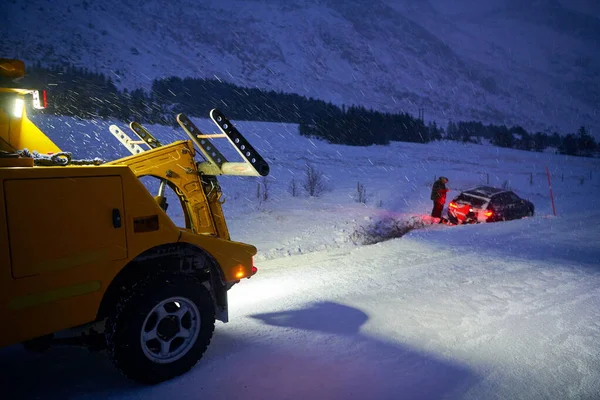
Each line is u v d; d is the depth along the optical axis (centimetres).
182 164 455
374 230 1222
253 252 411
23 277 281
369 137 5966
